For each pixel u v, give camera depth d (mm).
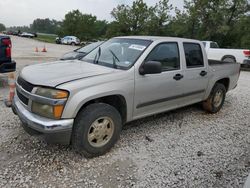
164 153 3848
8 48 6812
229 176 3357
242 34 29609
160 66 3775
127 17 41969
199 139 4438
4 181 2961
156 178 3213
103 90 3430
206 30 30781
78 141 3367
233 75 6277
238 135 4734
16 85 3852
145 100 4074
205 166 3561
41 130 3127
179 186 3088
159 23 40906
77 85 3232
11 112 5043
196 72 4973
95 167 3363
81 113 3377
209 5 30172
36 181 3004
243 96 8000
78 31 66875
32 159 3441
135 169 3381
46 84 3193
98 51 4613
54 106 3105
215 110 5895
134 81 3818
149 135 4438
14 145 3768
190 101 5117
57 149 3730
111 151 3787
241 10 29672
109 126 3662
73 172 3225
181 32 33031
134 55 4055
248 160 3801
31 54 19344
